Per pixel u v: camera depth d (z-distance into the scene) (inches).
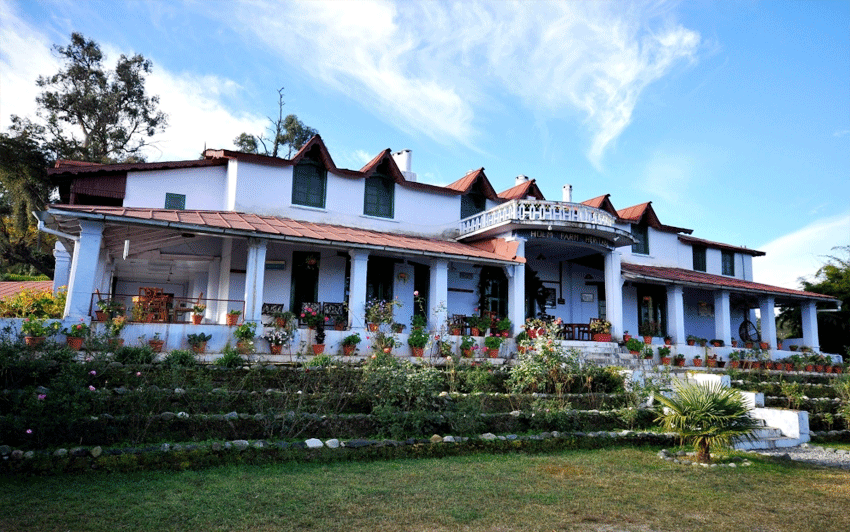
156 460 327.6
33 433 326.6
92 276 552.4
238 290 768.3
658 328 1067.3
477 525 259.9
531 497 306.7
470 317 837.8
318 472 339.9
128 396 371.2
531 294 994.1
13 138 1160.2
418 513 271.9
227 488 296.4
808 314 1162.6
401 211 918.4
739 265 1300.4
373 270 858.1
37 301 702.5
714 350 977.5
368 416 420.8
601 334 876.0
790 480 376.5
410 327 874.8
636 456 430.0
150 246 724.0
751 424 427.2
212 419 374.6
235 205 778.8
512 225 836.6
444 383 548.1
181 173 778.2
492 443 422.9
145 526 239.9
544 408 480.4
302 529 245.3
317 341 661.3
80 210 552.7
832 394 725.9
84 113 1378.0
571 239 866.1
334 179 863.1
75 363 390.6
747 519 286.0
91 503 264.5
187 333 586.6
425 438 417.4
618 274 920.9
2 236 1349.7
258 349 625.6
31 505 258.2
